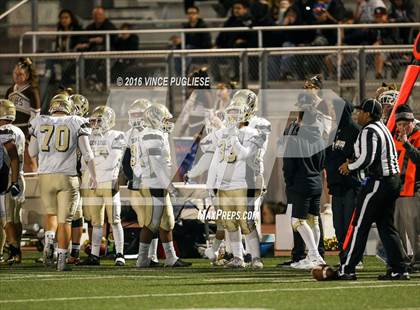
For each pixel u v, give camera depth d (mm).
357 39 54750
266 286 31844
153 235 38688
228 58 50688
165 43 61938
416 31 54969
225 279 34062
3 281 33656
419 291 30266
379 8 55875
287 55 50344
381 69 50312
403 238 36594
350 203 36094
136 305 27703
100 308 27234
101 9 59312
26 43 63875
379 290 30500
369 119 32750
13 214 40031
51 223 38969
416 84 47469
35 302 28484
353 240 33000
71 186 37281
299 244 38438
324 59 50250
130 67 50844
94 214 39844
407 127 34719
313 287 31422
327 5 56375
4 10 69312
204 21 63781
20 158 39562
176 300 28625
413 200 36094
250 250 38406
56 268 38375
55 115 37531
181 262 39156
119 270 37562
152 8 71000
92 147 39469
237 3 57062
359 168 32562
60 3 70312
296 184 37094
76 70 51156
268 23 56719
